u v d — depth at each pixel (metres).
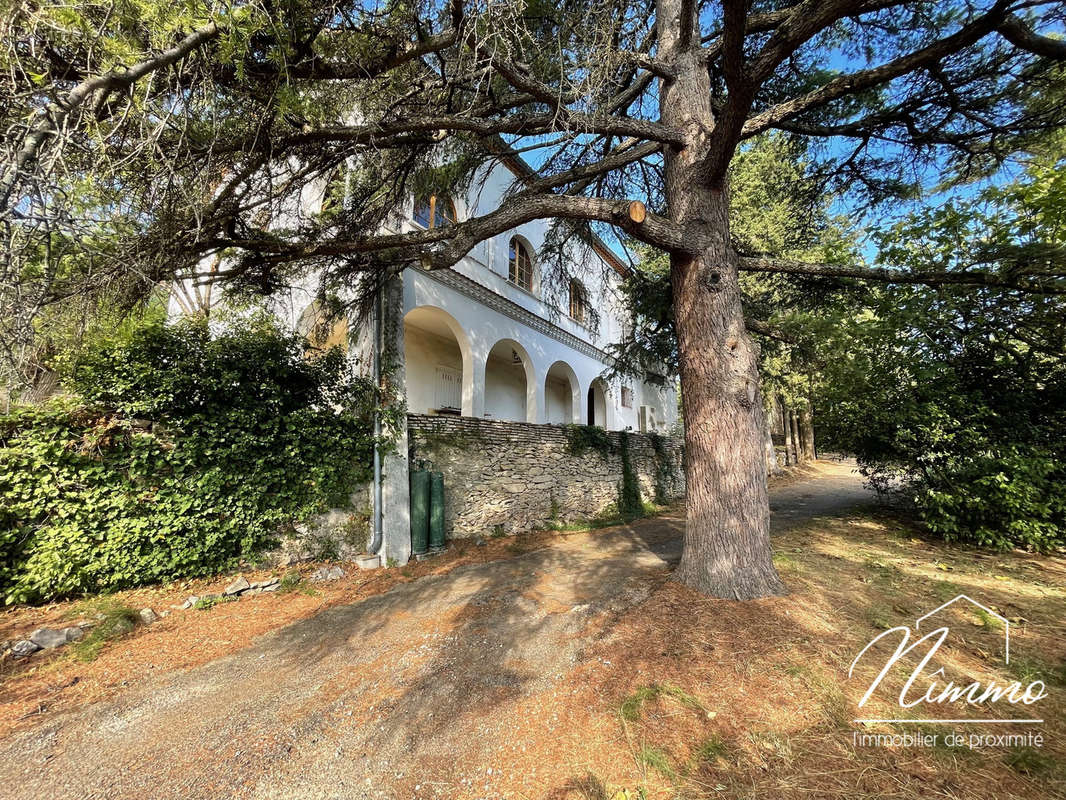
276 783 2.00
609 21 3.64
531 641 3.34
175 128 2.66
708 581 3.67
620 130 3.88
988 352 5.86
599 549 6.62
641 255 12.27
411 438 6.78
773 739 2.00
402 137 4.41
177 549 4.61
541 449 9.00
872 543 5.73
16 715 2.63
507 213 4.00
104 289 3.22
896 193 5.61
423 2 3.09
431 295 8.20
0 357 2.22
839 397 6.77
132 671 3.16
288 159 4.33
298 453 5.56
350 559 5.85
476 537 7.48
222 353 5.18
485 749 2.15
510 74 3.25
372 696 2.72
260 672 3.12
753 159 13.05
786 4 4.79
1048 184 5.06
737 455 3.72
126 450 4.47
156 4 1.96
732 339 3.86
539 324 11.75
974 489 5.52
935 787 1.70
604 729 2.19
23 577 3.84
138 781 2.05
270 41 2.67
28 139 1.79
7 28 1.82
